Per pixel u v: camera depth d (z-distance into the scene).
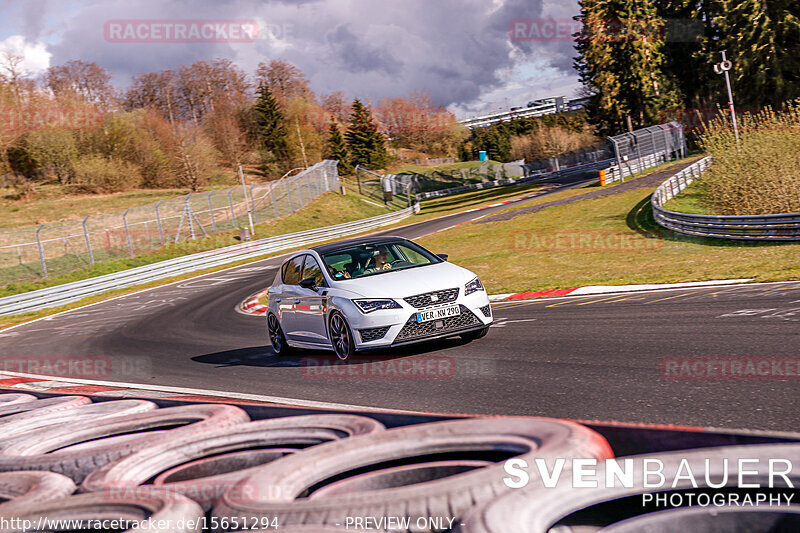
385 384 5.52
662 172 47.50
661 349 5.81
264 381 6.47
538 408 4.21
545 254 22.86
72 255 41.06
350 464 1.71
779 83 55.28
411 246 7.99
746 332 6.24
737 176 22.75
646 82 67.94
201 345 11.28
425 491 1.31
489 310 7.23
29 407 4.19
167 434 2.34
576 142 94.69
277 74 104.69
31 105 73.44
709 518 1.29
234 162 93.00
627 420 3.68
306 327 7.73
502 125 127.19
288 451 2.08
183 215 45.38
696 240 20.56
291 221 53.03
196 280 32.91
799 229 16.48
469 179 95.25
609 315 8.65
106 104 80.38
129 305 25.28
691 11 69.75
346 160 94.06
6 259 40.91
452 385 5.20
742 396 3.90
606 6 69.25
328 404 4.95
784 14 54.81
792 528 1.25
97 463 2.23
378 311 6.66
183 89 105.62
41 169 74.62
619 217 30.41
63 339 16.56
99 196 73.25
